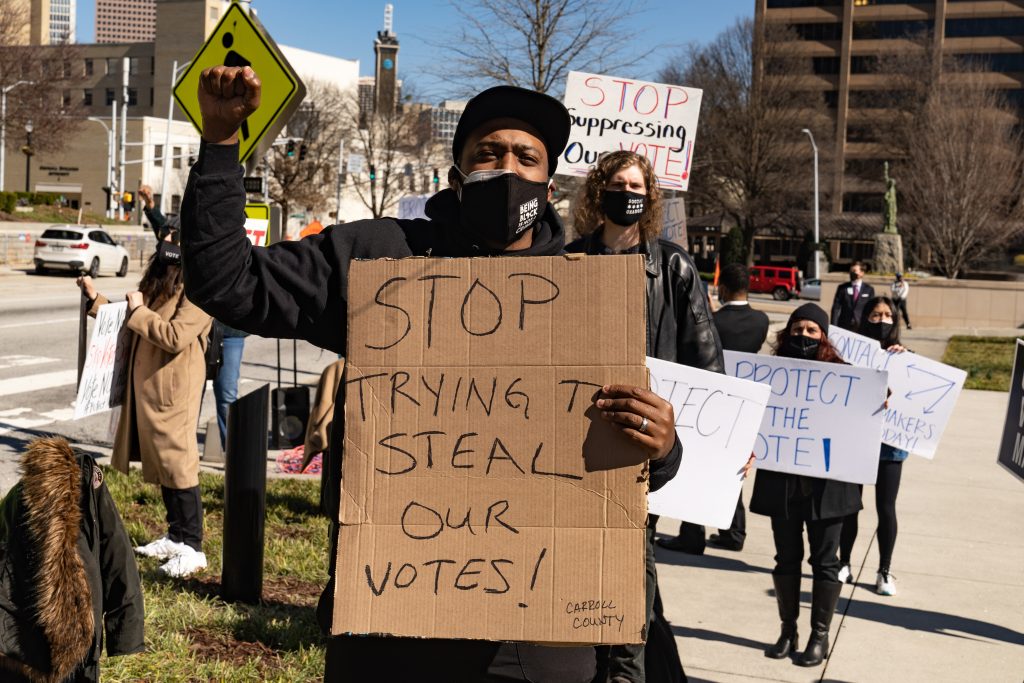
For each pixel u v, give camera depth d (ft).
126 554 11.45
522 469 6.63
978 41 285.23
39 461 10.23
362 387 6.79
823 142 219.00
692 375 12.96
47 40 346.54
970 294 105.40
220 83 6.56
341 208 272.51
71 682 10.72
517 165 7.55
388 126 241.35
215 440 30.12
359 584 6.62
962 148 152.35
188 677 13.88
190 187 6.66
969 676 16.84
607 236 14.14
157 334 18.28
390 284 6.84
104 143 262.47
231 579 17.26
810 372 16.90
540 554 6.56
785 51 208.95
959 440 39.70
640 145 26.32
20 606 10.18
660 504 12.91
